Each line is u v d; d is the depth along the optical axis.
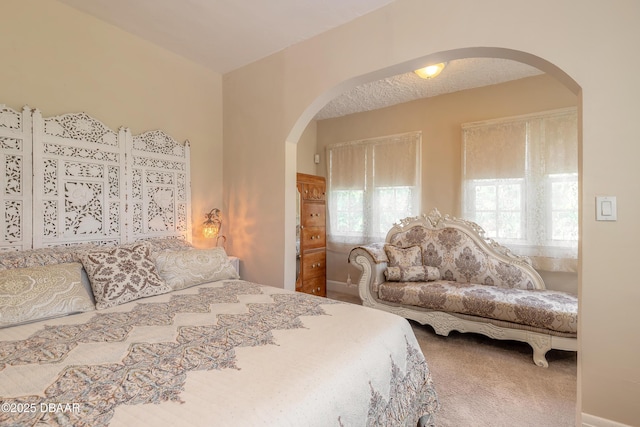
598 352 1.46
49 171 2.10
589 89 1.49
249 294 1.96
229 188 3.21
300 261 3.61
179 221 2.86
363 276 3.18
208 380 0.95
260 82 2.93
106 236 2.37
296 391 0.91
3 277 1.52
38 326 1.41
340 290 4.47
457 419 1.67
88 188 2.29
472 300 2.55
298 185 3.61
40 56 2.08
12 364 1.05
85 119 2.27
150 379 0.96
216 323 1.44
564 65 1.55
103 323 1.44
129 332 1.33
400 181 3.94
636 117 1.39
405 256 3.25
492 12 1.74
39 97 2.08
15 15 1.98
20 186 1.98
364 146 4.23
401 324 1.54
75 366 1.04
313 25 2.38
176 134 2.88
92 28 2.33
